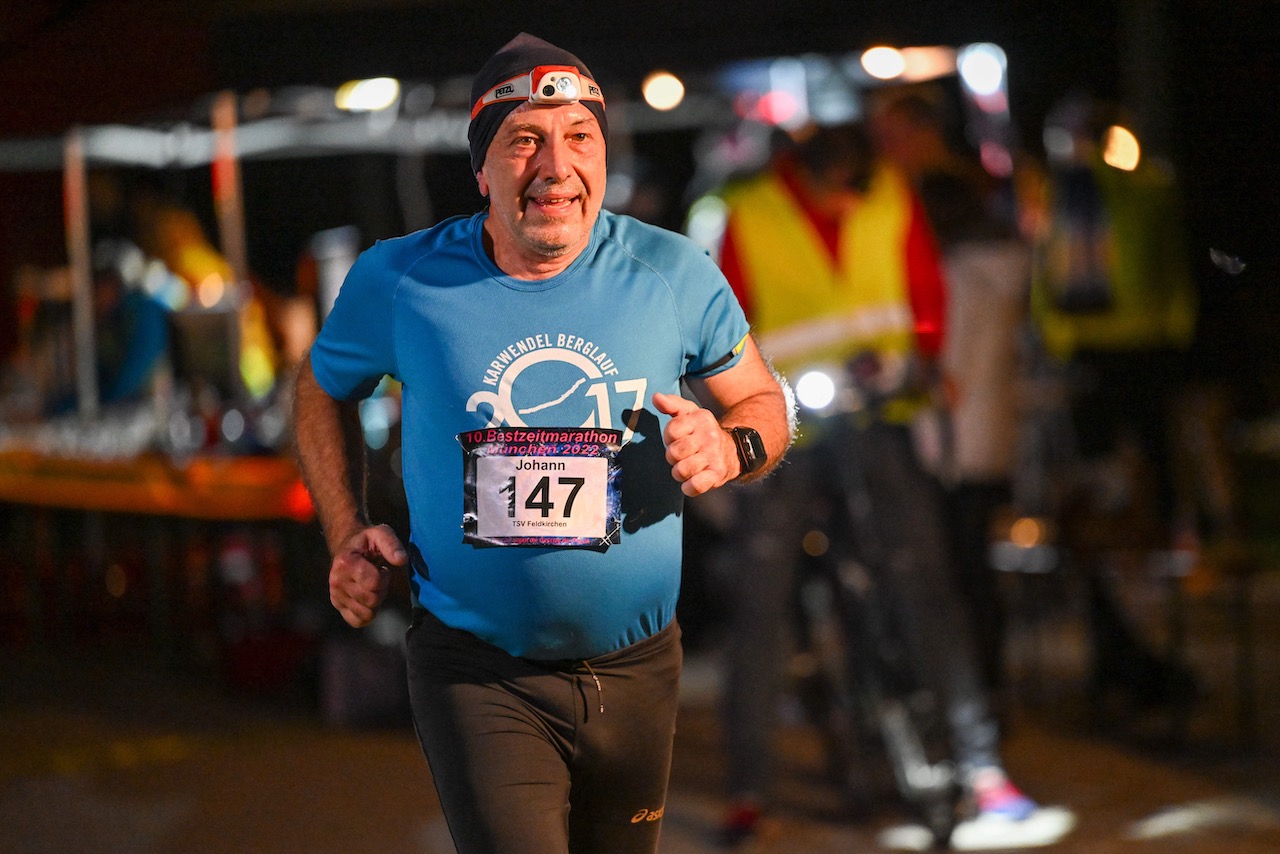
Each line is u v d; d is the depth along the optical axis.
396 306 9.38
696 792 19.30
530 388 9.16
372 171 30.08
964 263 20.12
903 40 25.30
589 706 9.41
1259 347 32.28
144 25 23.67
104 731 22.81
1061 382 24.92
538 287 9.22
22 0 22.41
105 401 28.59
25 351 29.70
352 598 9.30
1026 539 24.20
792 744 21.55
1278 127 38.41
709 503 18.84
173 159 28.72
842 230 17.27
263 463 25.11
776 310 17.36
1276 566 28.44
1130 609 29.47
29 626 28.95
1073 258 23.75
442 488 9.31
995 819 17.55
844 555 17.92
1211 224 37.97
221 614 25.80
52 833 17.77
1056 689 23.80
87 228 28.98
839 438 17.42
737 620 17.33
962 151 24.06
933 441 18.92
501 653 9.41
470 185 30.58
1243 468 34.97
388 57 24.91
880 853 16.77
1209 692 22.53
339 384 9.89
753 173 18.50
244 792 19.41
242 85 24.64
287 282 29.88
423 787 19.47
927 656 17.44
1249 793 18.34
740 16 25.00
